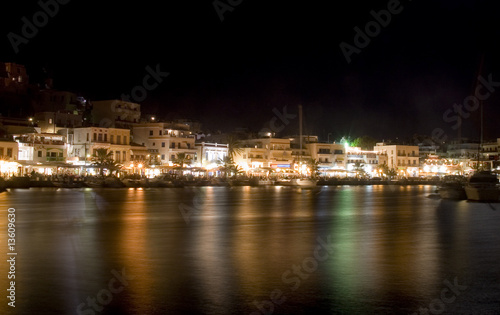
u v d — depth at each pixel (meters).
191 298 13.52
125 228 29.44
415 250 21.59
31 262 18.16
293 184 119.81
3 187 71.94
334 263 18.47
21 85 110.62
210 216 38.16
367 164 154.00
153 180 100.00
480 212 43.75
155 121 130.25
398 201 61.38
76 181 86.75
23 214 37.97
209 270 17.02
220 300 13.37
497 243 23.83
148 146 116.00
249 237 25.77
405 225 32.22
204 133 147.38
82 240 24.06
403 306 13.03
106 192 75.69
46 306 12.71
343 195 77.25
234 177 119.25
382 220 35.75
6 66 111.81
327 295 13.98
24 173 88.38
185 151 116.94
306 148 146.62
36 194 66.38
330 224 32.66
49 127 101.25
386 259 19.36
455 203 58.03
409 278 16.02
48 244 22.58
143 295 13.77
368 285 15.12
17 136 89.50
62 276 15.88
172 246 22.34
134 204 50.50
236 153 131.25
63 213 39.09
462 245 23.27
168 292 14.08
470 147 161.75
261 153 133.62
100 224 31.45
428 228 30.53
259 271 16.94
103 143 100.81
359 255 20.27
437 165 161.75
